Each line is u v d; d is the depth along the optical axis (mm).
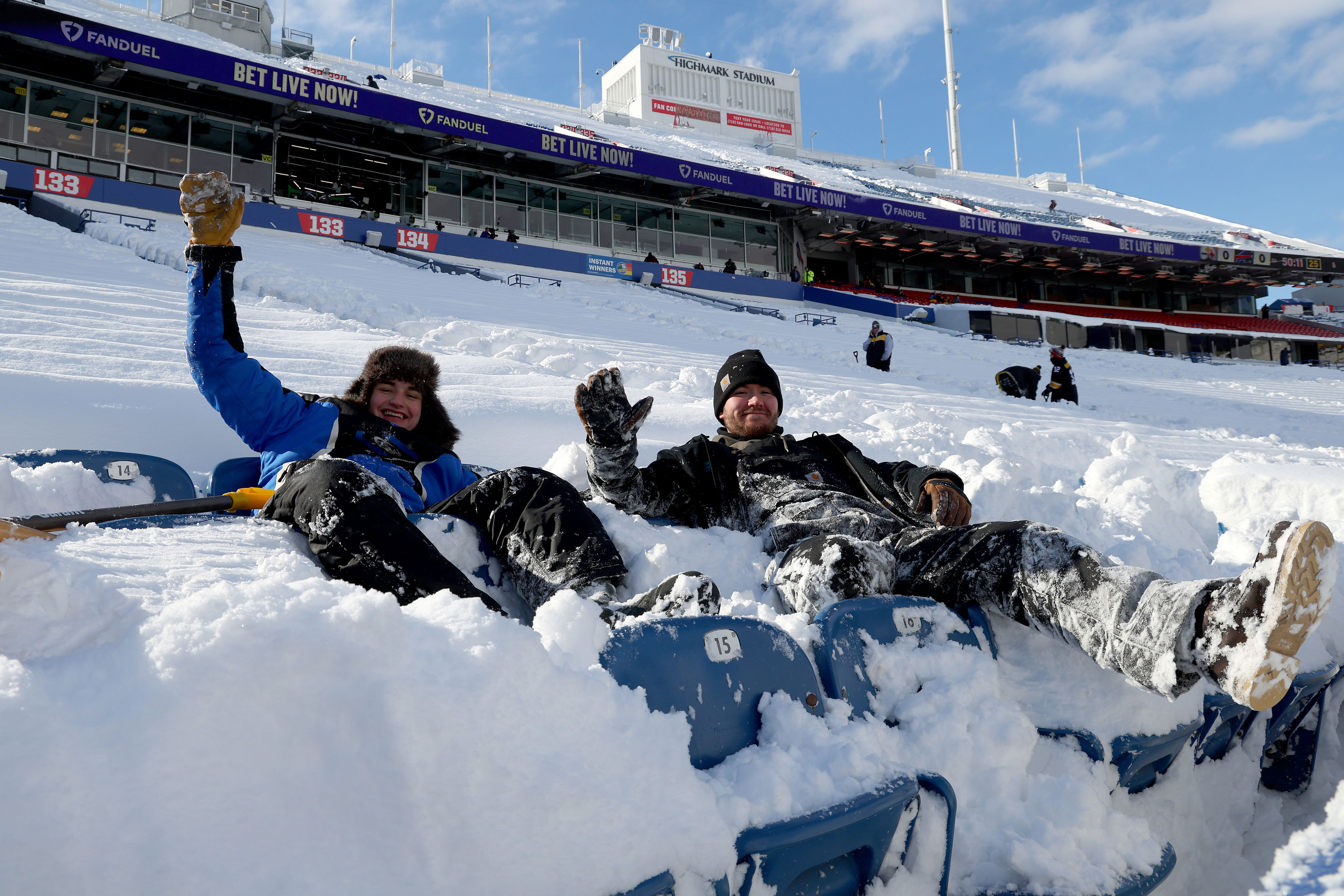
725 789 1176
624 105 60125
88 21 20828
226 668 934
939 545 2010
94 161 22750
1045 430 7719
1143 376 23406
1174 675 1506
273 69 23250
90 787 835
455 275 20750
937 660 1643
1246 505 3848
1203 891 1847
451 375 5695
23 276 7098
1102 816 1503
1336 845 1560
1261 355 31891
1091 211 51406
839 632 1542
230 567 1410
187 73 22078
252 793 901
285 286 10719
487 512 2143
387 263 20047
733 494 2689
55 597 976
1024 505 3812
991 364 20938
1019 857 1386
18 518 1574
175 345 5125
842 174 46750
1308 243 49438
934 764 1472
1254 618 1398
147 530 1579
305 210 25703
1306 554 1351
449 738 973
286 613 1005
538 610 1381
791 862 1169
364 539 1646
